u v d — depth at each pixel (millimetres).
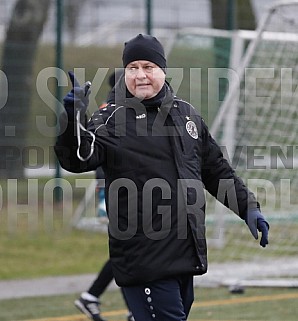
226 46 53156
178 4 57000
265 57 43875
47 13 59156
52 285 38906
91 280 40125
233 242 43531
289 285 35688
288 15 37812
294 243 43062
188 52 53656
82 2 58312
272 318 31766
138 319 19609
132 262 19297
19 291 37500
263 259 41719
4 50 53688
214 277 37438
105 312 33156
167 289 19297
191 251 19406
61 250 47375
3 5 59500
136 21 58125
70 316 32469
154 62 19453
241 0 62594
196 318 31766
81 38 57969
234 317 31938
